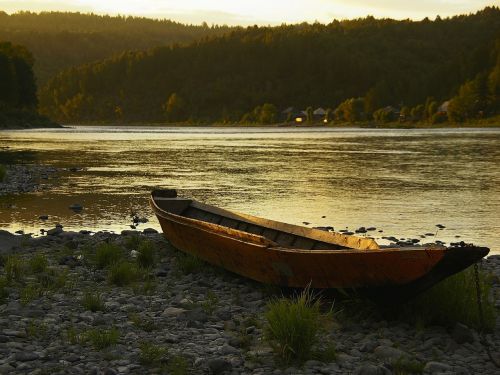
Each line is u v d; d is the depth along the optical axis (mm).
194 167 38625
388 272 8727
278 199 24844
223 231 11625
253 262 10836
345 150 56344
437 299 8992
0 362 7211
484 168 38344
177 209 16125
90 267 12719
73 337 8031
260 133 112688
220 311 9492
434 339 8312
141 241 14930
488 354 7742
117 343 8070
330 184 29984
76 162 41656
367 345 8008
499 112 156500
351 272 9125
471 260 8211
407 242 16375
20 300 9945
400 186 29297
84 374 7000
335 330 8812
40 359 7391
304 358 7578
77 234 16391
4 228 18109
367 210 22156
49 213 20891
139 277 11883
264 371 7230
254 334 8555
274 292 10703
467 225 19203
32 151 52250
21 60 152250
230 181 31062
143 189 27562
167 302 10164
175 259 13516
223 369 7160
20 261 12391
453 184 30109
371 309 9359
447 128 146375
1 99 139375
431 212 21734
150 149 57062
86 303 9641
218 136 94250
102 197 24922
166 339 8188
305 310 7898
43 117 146625
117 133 106875
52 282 11164
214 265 12523
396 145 64938
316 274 9617
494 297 10586
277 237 13078
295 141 75250
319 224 19375
